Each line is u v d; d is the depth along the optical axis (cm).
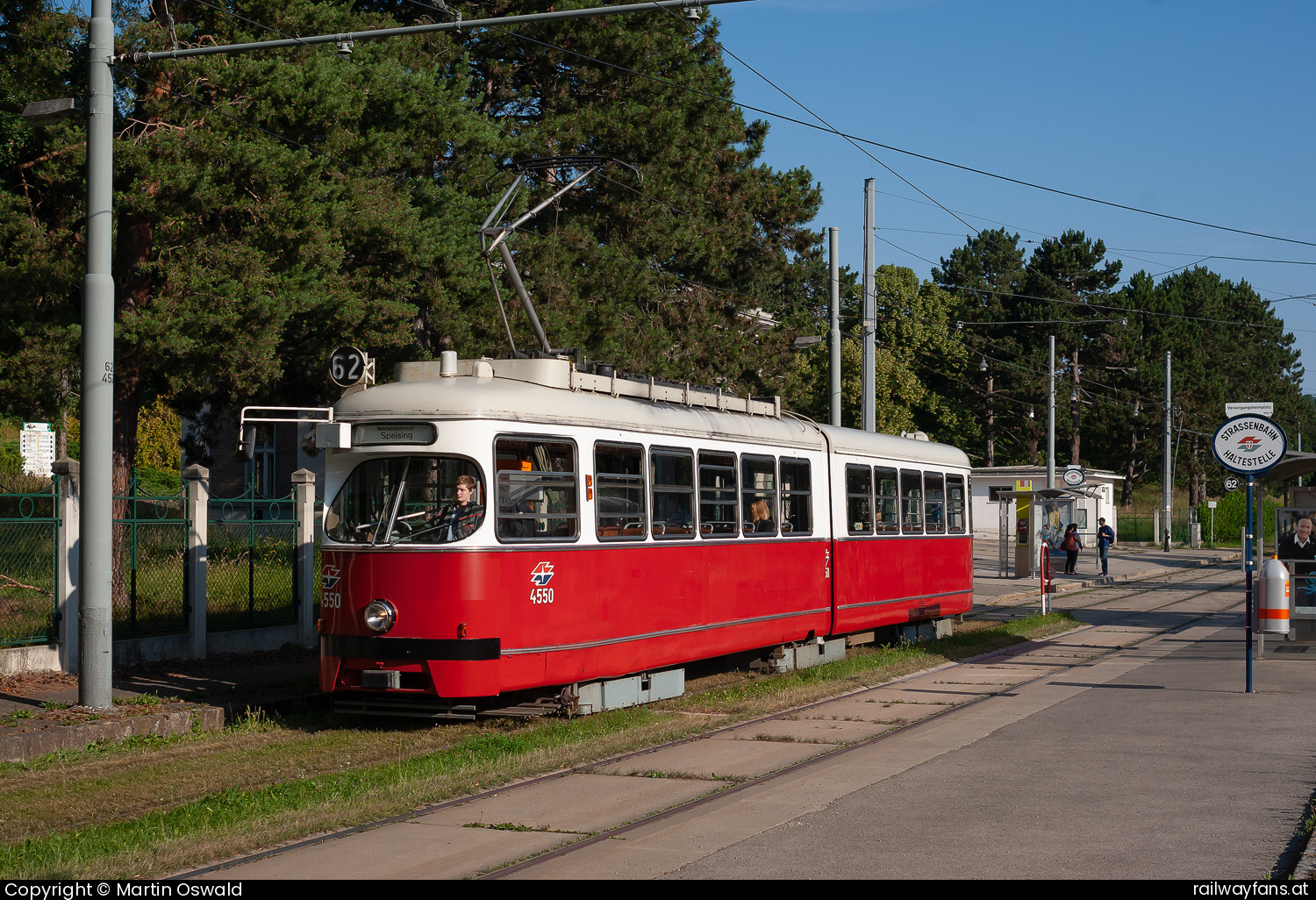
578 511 1235
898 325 7594
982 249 8788
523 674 1157
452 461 1152
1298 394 12250
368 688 1138
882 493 1892
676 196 3027
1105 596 3192
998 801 826
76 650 1424
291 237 1875
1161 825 753
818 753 1039
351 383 1257
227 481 4081
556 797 872
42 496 1407
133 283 1919
